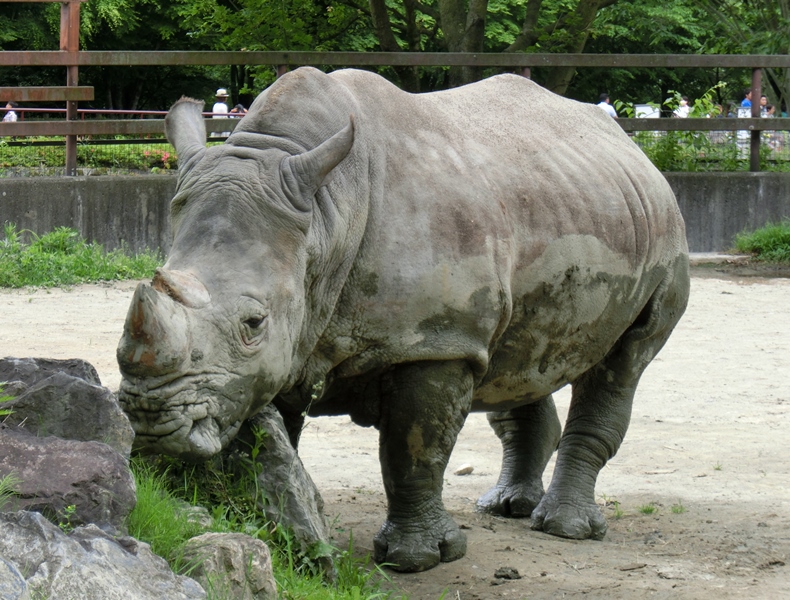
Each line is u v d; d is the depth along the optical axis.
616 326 9.31
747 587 7.90
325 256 7.23
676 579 8.06
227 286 6.57
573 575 8.08
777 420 13.66
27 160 26.45
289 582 6.44
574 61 27.00
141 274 22.39
